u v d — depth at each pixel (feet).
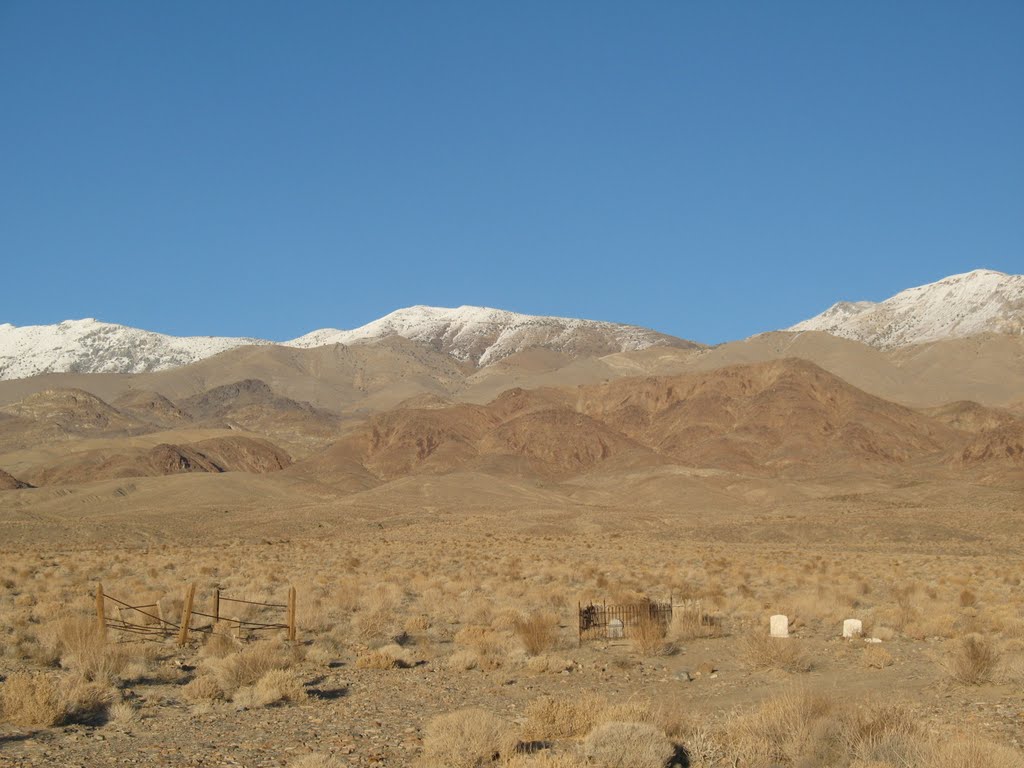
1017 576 172.86
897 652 89.30
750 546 298.76
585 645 93.25
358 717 61.77
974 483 538.88
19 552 248.93
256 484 582.35
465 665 81.35
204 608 113.80
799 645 85.05
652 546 285.43
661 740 48.06
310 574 176.76
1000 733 54.13
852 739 48.60
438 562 211.20
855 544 311.06
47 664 78.38
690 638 97.50
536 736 53.78
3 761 49.32
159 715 61.77
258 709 64.03
